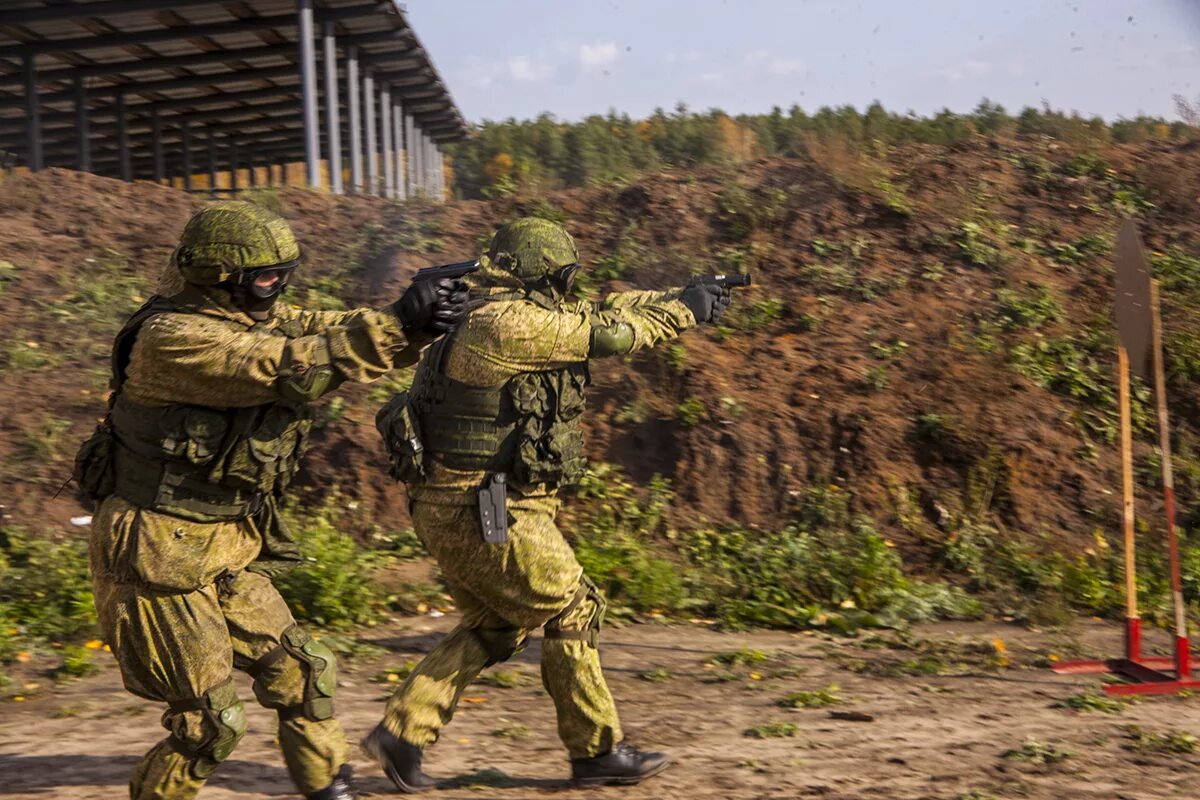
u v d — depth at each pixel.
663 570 7.52
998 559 8.05
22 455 7.88
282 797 3.96
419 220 11.23
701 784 4.17
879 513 8.42
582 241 11.09
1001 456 8.76
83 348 9.04
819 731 4.91
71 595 6.55
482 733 4.82
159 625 3.13
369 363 3.03
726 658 6.25
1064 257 11.20
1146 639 6.99
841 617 7.18
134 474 3.12
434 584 7.32
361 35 16.94
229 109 24.06
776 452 8.68
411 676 4.03
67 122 24.16
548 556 3.90
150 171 31.22
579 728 4.08
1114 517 8.55
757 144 17.58
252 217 3.08
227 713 3.19
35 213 10.73
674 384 9.18
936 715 5.21
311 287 10.04
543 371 3.84
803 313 10.23
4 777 4.18
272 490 3.28
